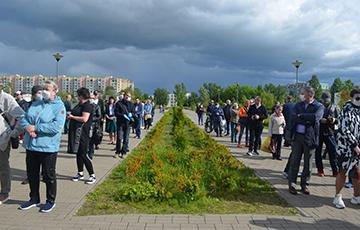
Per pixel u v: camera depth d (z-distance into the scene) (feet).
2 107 15.75
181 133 39.60
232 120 43.96
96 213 14.74
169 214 14.71
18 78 331.98
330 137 23.38
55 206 15.44
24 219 13.67
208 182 19.74
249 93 399.03
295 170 18.98
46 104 15.30
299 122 18.61
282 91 426.10
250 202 16.98
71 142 18.89
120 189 17.95
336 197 16.49
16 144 16.69
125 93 29.84
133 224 13.34
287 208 16.10
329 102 23.34
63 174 22.31
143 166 22.03
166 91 398.01
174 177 18.72
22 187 18.78
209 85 466.70
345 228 13.44
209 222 13.79
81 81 376.68
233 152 34.96
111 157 29.71
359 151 15.79
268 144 29.43
